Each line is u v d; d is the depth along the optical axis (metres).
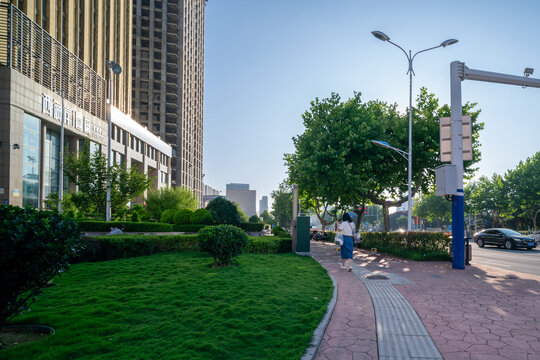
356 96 20.58
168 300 5.66
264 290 6.36
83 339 3.99
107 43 43.44
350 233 9.88
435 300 6.17
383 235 16.59
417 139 20.78
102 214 25.75
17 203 23.02
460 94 11.30
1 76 22.28
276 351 3.72
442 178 10.95
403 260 12.80
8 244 3.66
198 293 6.08
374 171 21.31
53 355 3.52
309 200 34.06
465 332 4.45
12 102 22.64
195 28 90.94
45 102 26.30
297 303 5.61
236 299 5.74
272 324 4.53
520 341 4.13
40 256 3.93
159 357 3.54
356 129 19.84
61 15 30.72
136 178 25.91
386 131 21.98
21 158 23.45
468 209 53.53
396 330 4.52
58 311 5.04
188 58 82.12
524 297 6.44
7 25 22.75
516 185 44.19
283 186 66.44
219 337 4.05
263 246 13.44
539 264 12.90
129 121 45.94
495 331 4.49
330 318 5.00
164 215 28.19
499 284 7.79
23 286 4.16
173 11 78.06
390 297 6.39
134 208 29.22
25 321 4.57
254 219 71.44
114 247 10.66
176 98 76.44
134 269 8.48
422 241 13.43
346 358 3.66
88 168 24.22
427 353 3.77
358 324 4.77
